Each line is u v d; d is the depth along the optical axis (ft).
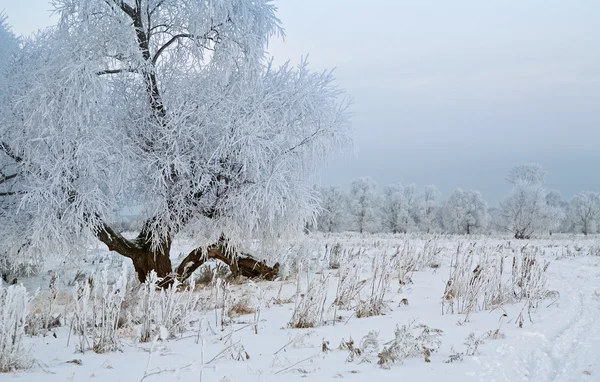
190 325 19.89
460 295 24.04
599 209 194.29
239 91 36.27
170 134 33.63
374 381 11.40
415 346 13.91
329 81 36.81
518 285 26.50
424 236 127.03
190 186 34.86
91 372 11.96
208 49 37.19
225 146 33.14
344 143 36.27
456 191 196.85
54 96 31.68
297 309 19.86
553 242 99.04
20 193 35.29
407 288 29.71
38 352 15.14
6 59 37.99
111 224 36.22
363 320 20.31
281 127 34.42
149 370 12.15
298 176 35.42
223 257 37.99
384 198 213.25
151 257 36.29
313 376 11.80
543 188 164.55
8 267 39.52
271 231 35.65
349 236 121.29
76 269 43.68
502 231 180.86
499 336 16.57
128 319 17.84
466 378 11.87
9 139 34.60
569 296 25.71
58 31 34.01
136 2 35.09
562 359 13.83
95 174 31.65
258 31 36.78
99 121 33.42
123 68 34.81
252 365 12.94
